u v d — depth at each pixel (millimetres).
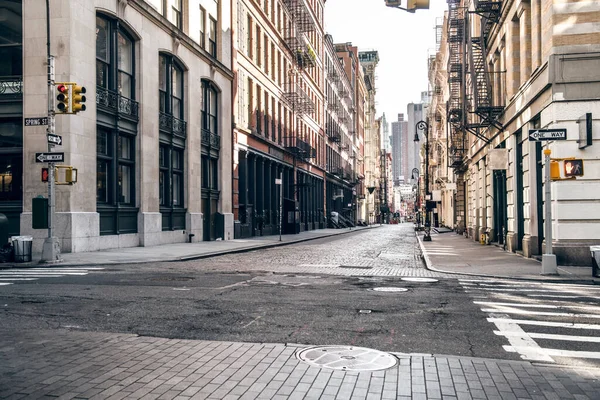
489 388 5027
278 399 4676
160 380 5172
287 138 49906
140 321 7969
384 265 17641
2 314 8391
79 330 7383
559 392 4953
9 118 19875
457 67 34656
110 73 22469
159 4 26875
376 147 142750
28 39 19500
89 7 20516
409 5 9562
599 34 15977
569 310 9125
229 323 7883
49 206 16438
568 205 16078
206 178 32562
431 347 6629
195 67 30359
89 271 14453
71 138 19172
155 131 25547
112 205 22219
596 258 13711
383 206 153750
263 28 43281
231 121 35750
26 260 16578
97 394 4770
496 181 28562
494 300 10148
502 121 24484
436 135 68625
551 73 16188
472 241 34281
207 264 17203
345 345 6648
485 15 26828
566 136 14805
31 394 4754
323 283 12414
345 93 87000
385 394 4820
